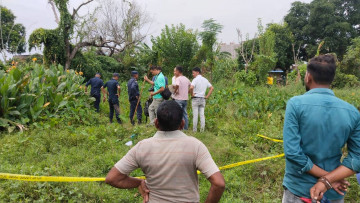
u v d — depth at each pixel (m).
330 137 1.89
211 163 1.83
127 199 3.68
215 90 13.22
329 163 1.93
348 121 1.88
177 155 1.84
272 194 4.05
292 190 2.00
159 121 1.90
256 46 29.11
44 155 5.04
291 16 35.56
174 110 1.89
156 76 7.20
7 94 7.06
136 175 4.20
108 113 9.85
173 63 19.38
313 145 1.92
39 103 7.41
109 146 5.70
